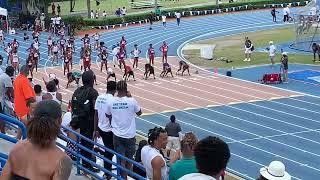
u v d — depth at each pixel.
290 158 26.70
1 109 14.78
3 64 53.72
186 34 74.00
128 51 62.00
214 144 5.52
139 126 32.94
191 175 5.47
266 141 29.58
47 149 5.48
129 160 11.03
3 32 72.25
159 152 9.58
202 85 44.62
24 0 83.44
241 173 24.52
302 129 31.70
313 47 52.72
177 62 55.12
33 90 14.38
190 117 35.09
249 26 80.12
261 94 40.88
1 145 13.26
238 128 32.22
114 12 94.81
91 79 12.74
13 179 5.47
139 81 46.72
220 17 90.06
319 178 24.02
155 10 87.81
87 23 78.88
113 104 12.11
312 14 60.75
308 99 39.06
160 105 38.31
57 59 55.81
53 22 75.31
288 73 48.03
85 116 12.62
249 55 54.44
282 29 76.31
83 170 12.36
